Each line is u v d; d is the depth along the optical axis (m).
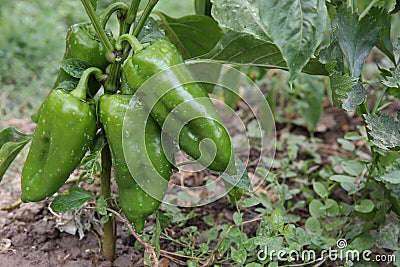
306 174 0.94
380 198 0.76
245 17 0.59
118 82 0.66
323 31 0.55
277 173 0.97
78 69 0.66
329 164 1.03
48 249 0.80
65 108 0.62
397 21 1.39
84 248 0.80
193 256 0.76
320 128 1.14
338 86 0.66
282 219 0.72
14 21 1.45
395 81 0.67
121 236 0.82
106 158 0.71
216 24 0.79
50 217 0.84
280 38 0.54
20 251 0.79
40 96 1.22
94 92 0.68
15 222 0.84
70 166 0.64
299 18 0.54
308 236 0.77
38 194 0.65
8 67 1.32
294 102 1.17
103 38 0.64
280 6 0.54
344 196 0.93
